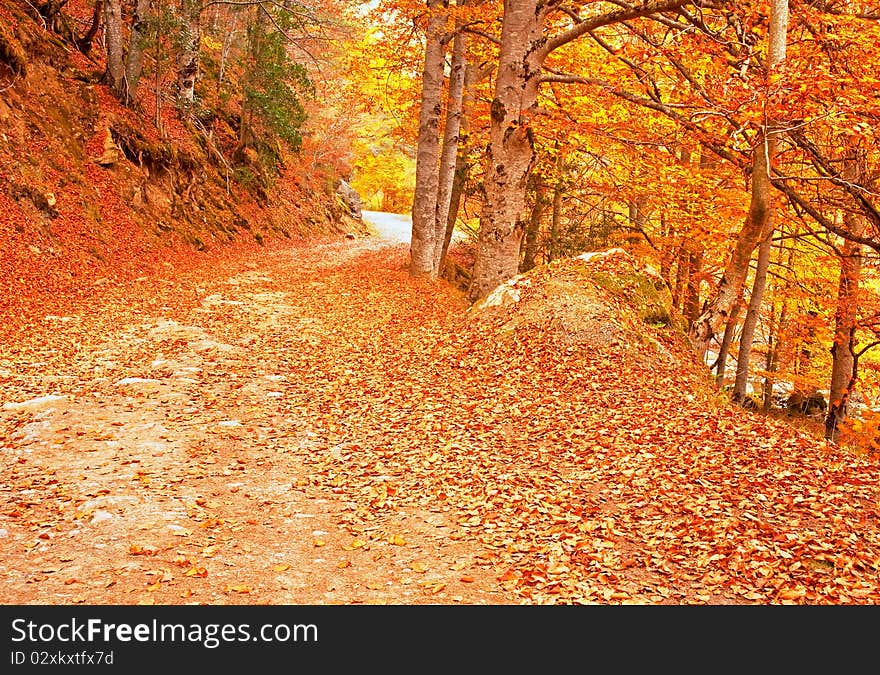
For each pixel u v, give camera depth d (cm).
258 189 3338
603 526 602
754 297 1419
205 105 3184
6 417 855
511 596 505
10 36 1897
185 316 1489
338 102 4162
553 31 1557
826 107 912
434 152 2053
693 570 531
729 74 1061
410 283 2020
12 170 1694
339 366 1148
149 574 518
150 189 2320
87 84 2208
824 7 1080
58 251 1678
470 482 708
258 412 927
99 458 746
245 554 562
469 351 1125
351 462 773
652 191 1524
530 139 1266
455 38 1978
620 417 861
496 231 1306
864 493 644
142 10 2373
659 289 1228
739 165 1173
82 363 1109
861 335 1784
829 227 1170
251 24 3206
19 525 590
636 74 1343
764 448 750
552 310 1118
